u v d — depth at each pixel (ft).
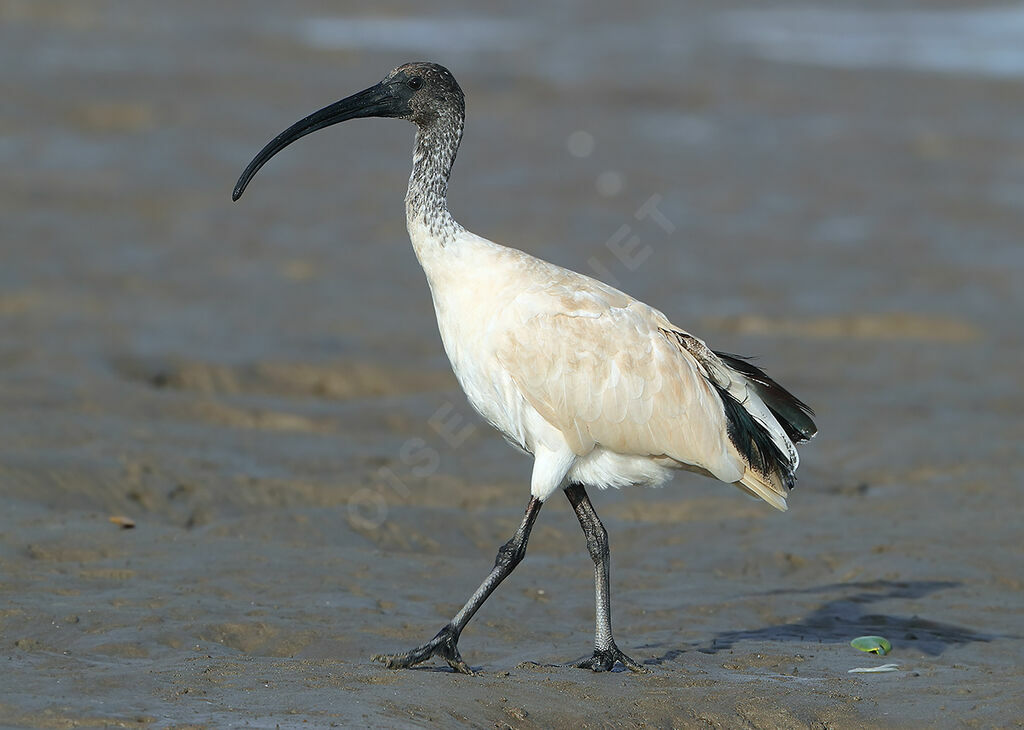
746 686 27.25
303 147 109.50
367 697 24.89
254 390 57.93
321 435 50.90
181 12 171.01
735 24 190.19
